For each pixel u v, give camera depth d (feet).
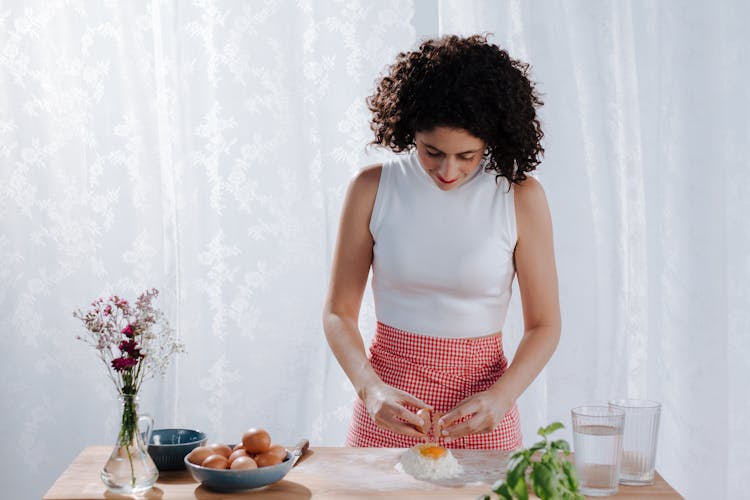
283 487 5.01
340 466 5.38
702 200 8.96
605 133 8.99
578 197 8.95
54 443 9.59
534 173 8.99
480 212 6.31
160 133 9.25
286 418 9.42
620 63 9.09
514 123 5.76
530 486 4.93
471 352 6.31
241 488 4.90
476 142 5.70
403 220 6.33
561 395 9.13
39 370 9.53
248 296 9.33
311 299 9.32
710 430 9.12
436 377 6.26
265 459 5.06
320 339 9.34
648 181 9.12
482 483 5.08
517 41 8.88
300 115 9.16
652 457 5.04
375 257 6.45
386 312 6.45
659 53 8.99
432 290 6.31
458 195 6.33
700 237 9.00
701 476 9.17
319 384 9.37
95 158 9.27
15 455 9.61
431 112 5.58
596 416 4.82
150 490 4.99
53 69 9.26
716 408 9.11
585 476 4.83
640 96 9.05
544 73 8.87
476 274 6.23
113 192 9.29
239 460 4.94
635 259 9.25
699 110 8.91
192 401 9.35
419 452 5.27
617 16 9.05
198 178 9.20
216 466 4.93
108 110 9.21
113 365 4.91
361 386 6.00
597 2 8.92
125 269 9.34
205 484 4.99
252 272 9.31
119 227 9.31
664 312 9.20
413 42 9.12
